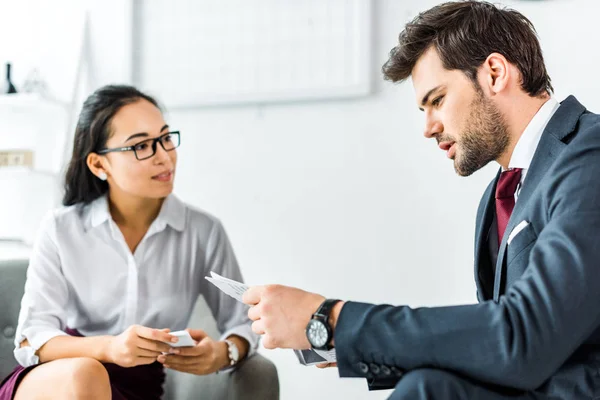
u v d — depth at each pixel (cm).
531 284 106
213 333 219
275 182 252
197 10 261
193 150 261
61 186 212
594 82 223
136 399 188
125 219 206
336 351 111
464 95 130
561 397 110
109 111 197
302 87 248
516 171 133
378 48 244
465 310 108
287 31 252
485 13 132
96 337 179
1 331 209
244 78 255
